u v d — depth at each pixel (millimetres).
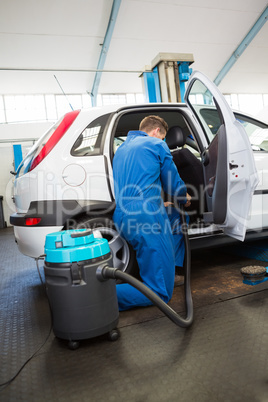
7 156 9477
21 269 3174
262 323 1406
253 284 1844
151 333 1426
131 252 1975
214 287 1964
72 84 11422
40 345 1411
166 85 4832
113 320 1396
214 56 11516
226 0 9602
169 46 10555
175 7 9352
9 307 1982
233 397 948
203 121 2273
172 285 1714
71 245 1331
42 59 10039
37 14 8578
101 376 1123
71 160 1815
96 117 1994
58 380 1122
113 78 11391
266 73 12930
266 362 1109
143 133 1917
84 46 9969
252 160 1751
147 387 1036
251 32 10812
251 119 2475
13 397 1041
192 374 1083
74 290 1299
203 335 1354
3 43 9141
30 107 11711
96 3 8711
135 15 9258
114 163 1854
